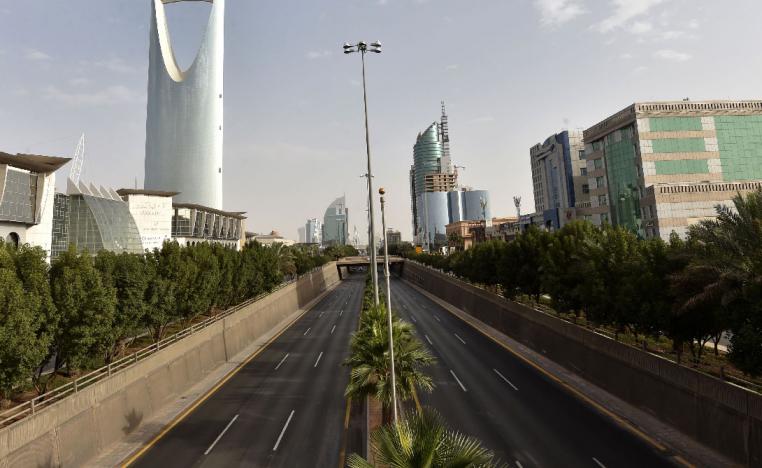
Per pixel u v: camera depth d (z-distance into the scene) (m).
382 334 20.27
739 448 16.97
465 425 21.88
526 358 35.75
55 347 22.48
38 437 17.67
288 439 21.44
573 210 92.75
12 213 38.38
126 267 28.64
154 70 159.38
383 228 19.31
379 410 24.64
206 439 21.94
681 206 66.62
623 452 18.23
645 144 72.50
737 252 18.86
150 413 25.77
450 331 49.50
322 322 60.94
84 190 58.72
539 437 20.05
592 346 28.64
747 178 72.94
